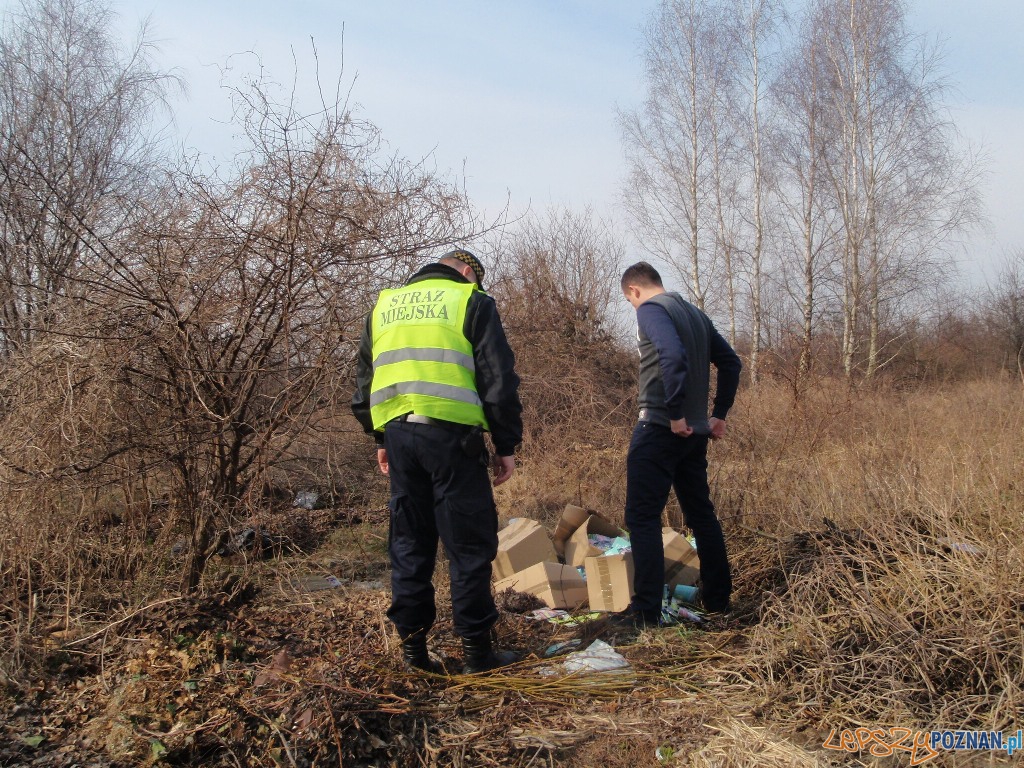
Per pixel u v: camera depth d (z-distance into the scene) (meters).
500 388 2.84
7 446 3.27
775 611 3.05
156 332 3.30
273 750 2.33
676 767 2.36
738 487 4.95
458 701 2.72
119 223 3.65
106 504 3.76
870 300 18.88
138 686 2.62
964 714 2.47
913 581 3.02
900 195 19.14
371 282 3.79
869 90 19.20
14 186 5.14
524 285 10.12
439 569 4.05
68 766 2.29
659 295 3.50
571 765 2.39
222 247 3.51
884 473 4.47
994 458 4.39
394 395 2.88
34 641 2.92
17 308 4.14
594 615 3.56
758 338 16.12
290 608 3.55
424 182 4.02
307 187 3.54
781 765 2.28
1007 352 16.91
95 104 8.70
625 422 8.03
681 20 20.80
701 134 20.77
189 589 3.48
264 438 3.61
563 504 5.91
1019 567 2.90
